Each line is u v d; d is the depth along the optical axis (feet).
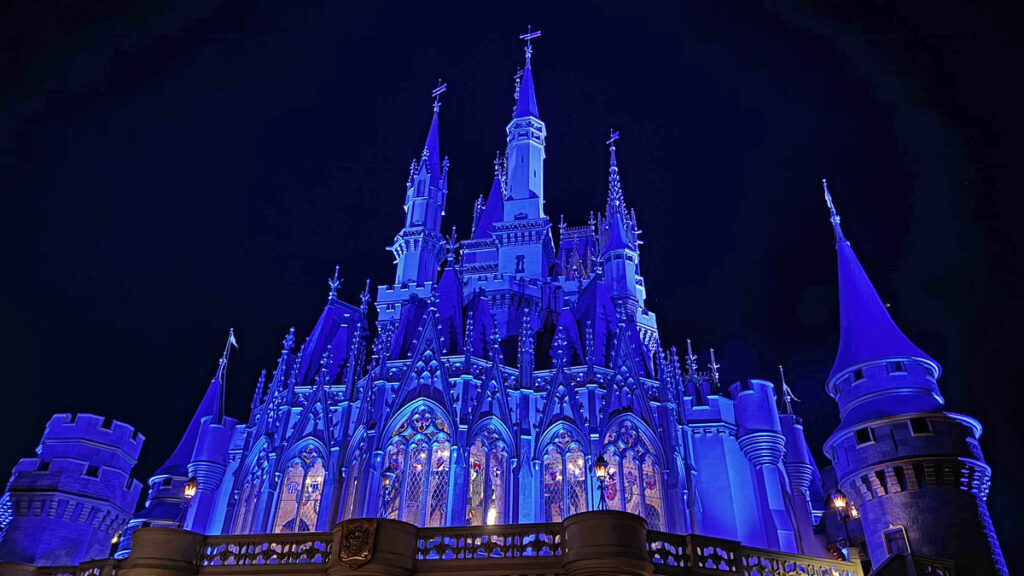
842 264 136.26
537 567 72.38
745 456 123.65
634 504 112.57
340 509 112.57
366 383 122.62
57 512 125.49
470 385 119.03
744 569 77.41
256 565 76.33
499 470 113.91
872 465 108.58
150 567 75.41
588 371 121.90
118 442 136.77
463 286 166.20
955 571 92.68
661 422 119.55
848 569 83.87
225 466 132.26
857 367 119.24
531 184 169.99
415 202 173.88
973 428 110.63
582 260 203.82
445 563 73.41
